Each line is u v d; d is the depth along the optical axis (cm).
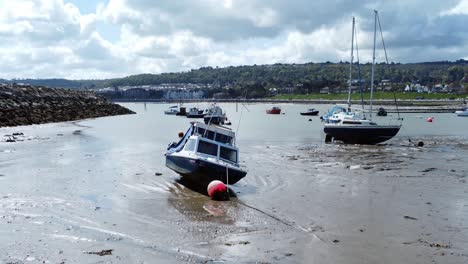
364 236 1291
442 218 1477
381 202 1686
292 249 1177
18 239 1200
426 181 2091
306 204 1652
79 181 1981
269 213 1526
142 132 4772
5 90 6209
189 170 1902
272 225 1388
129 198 1702
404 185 1997
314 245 1210
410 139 4034
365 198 1748
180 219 1440
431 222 1431
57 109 6719
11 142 3316
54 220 1384
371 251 1171
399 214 1523
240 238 1259
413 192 1856
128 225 1360
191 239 1242
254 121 7831
